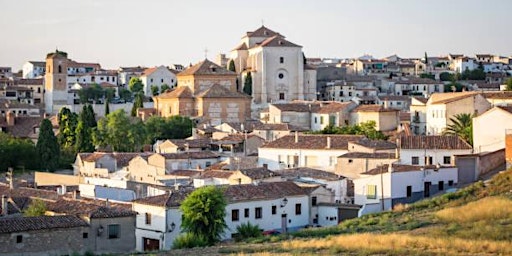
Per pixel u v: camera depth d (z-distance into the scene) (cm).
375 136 17450
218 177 12775
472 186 10712
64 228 8756
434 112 17675
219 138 17725
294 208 11331
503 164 12381
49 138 18988
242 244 9062
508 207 8812
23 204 11038
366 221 9850
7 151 18475
